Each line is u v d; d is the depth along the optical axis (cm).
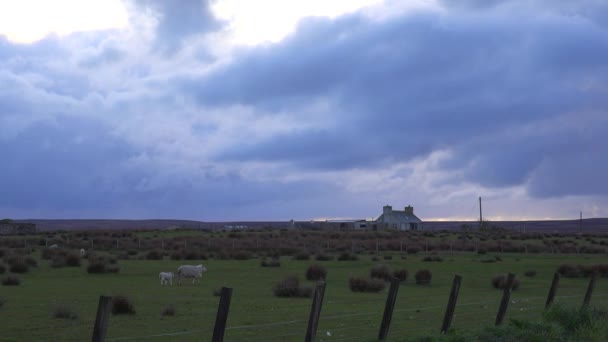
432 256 6831
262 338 1925
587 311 1972
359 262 6081
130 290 3469
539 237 11625
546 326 1823
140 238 9806
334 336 1947
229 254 6575
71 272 4666
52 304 2666
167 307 2472
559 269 5078
